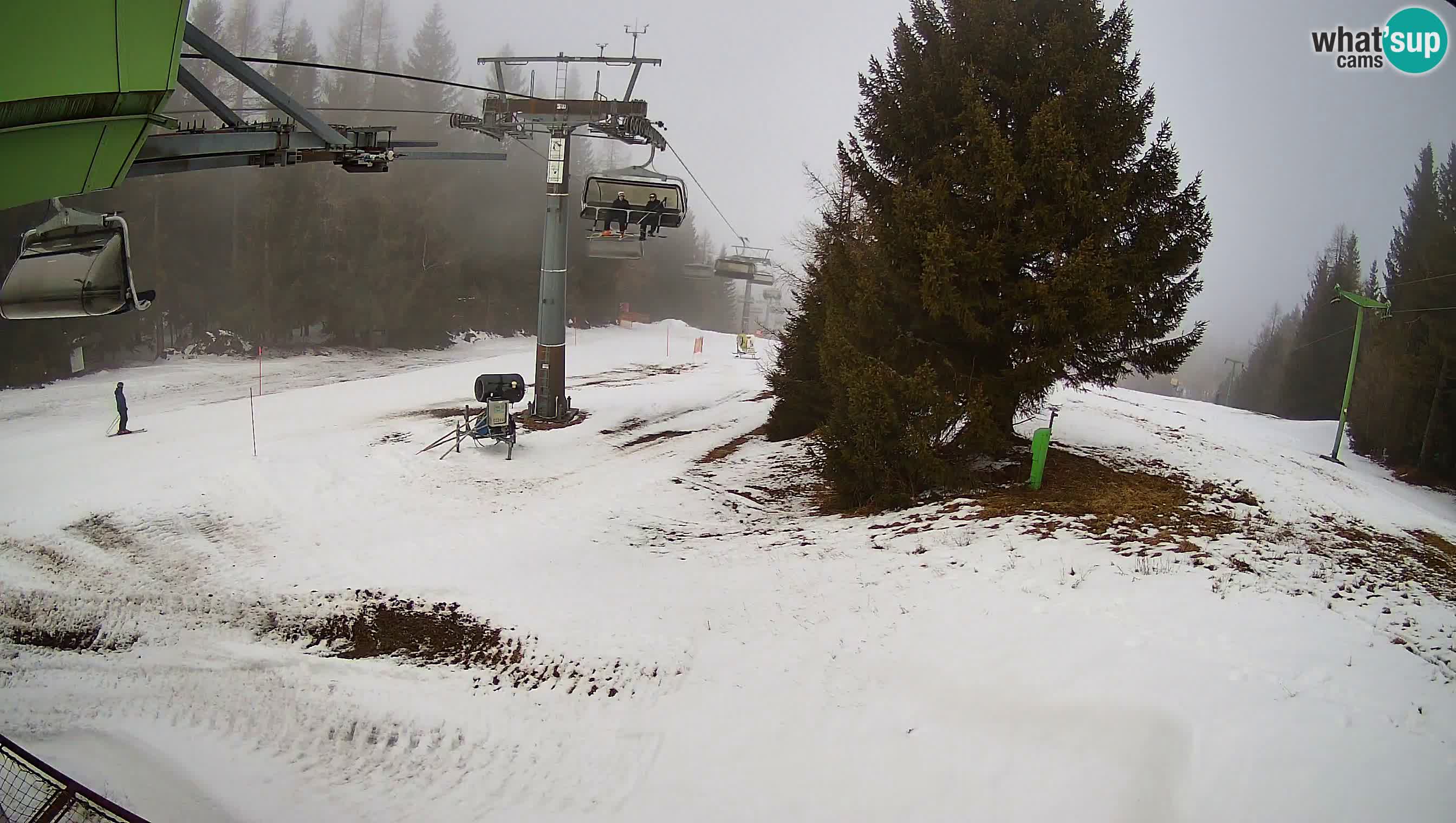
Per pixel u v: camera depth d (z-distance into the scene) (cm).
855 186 1536
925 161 1430
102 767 807
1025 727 721
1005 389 1345
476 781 808
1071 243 1292
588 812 746
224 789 786
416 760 849
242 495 1677
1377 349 4116
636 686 938
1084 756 671
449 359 5219
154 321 4503
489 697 954
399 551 1388
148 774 801
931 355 1401
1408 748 607
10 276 648
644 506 1620
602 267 7031
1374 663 729
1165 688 713
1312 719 647
